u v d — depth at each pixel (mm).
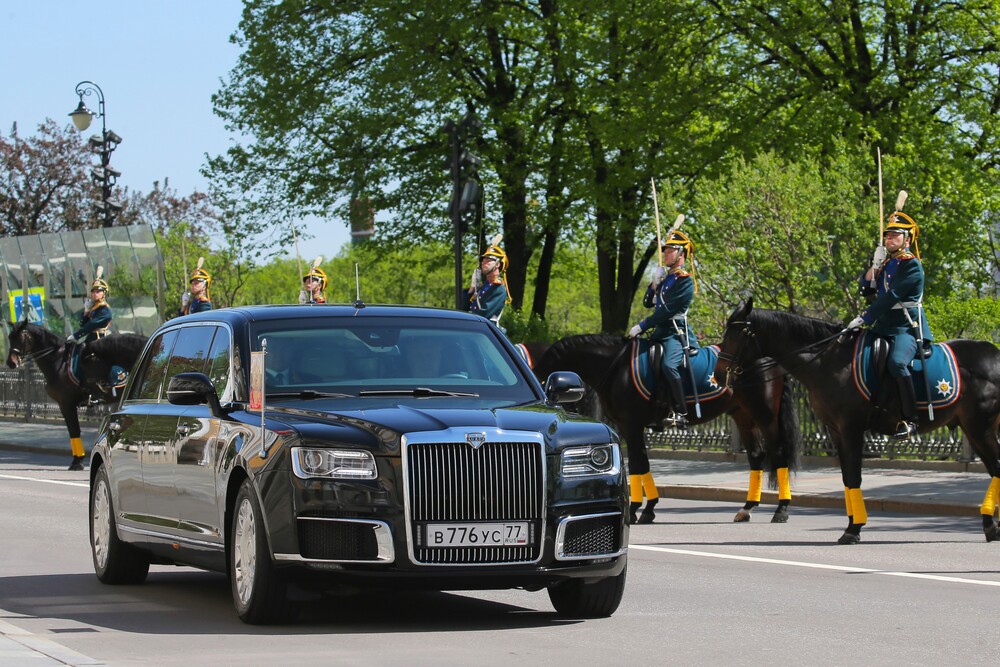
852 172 32938
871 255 32062
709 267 33000
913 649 10227
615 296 47844
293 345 12039
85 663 8750
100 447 14133
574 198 44531
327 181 48344
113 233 47344
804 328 18812
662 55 41219
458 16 44188
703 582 14125
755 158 35438
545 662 9516
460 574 10375
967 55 38656
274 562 10555
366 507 10320
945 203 36969
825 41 39594
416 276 63844
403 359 12055
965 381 18234
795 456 20875
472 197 30438
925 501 22094
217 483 11445
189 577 14617
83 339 31688
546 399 12070
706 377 20875
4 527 19297
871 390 18094
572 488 10742
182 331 13508
